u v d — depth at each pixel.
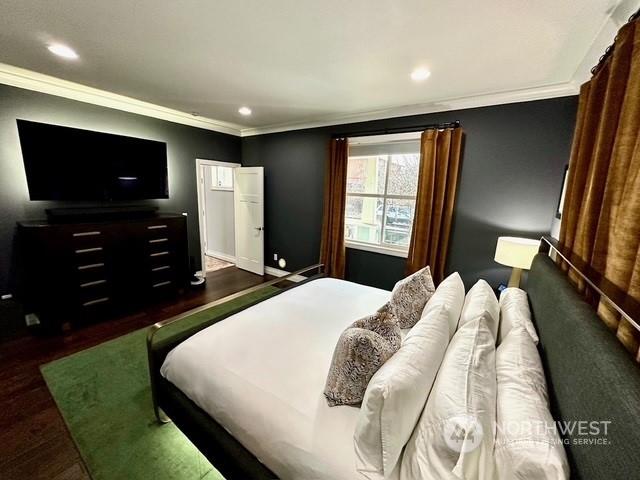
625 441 0.55
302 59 2.03
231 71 2.28
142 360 2.35
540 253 2.11
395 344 1.24
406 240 3.58
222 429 1.28
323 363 1.42
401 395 0.87
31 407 1.83
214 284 4.32
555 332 1.14
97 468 1.47
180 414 1.45
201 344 1.53
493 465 0.76
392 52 1.88
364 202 3.83
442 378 0.97
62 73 2.44
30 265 2.66
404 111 3.15
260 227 4.65
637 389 0.61
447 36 1.66
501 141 2.67
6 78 2.51
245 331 1.67
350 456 0.95
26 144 2.63
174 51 1.97
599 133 1.22
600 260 1.10
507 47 1.76
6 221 2.67
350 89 2.61
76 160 2.96
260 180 4.51
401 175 3.50
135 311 3.29
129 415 1.79
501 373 1.06
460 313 1.65
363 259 3.78
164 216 3.51
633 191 0.90
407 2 1.37
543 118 2.46
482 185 2.82
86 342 2.60
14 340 2.60
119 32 1.73
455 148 2.84
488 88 2.47
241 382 1.27
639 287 0.83
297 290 2.44
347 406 1.14
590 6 1.34
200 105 3.31
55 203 2.99
